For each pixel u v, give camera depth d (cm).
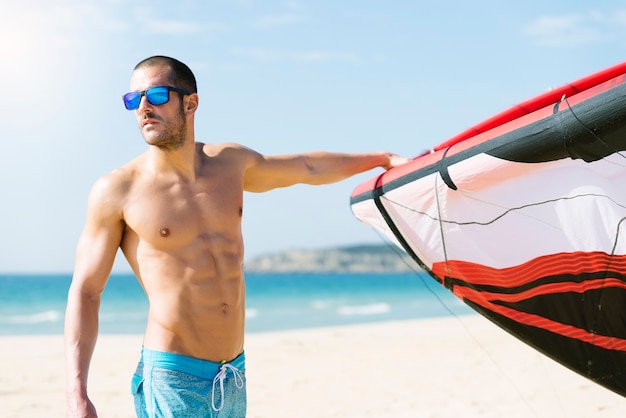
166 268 325
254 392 880
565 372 907
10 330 2694
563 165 360
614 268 384
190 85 330
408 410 752
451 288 433
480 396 805
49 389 930
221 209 338
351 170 409
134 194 328
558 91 357
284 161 382
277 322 2814
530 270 402
